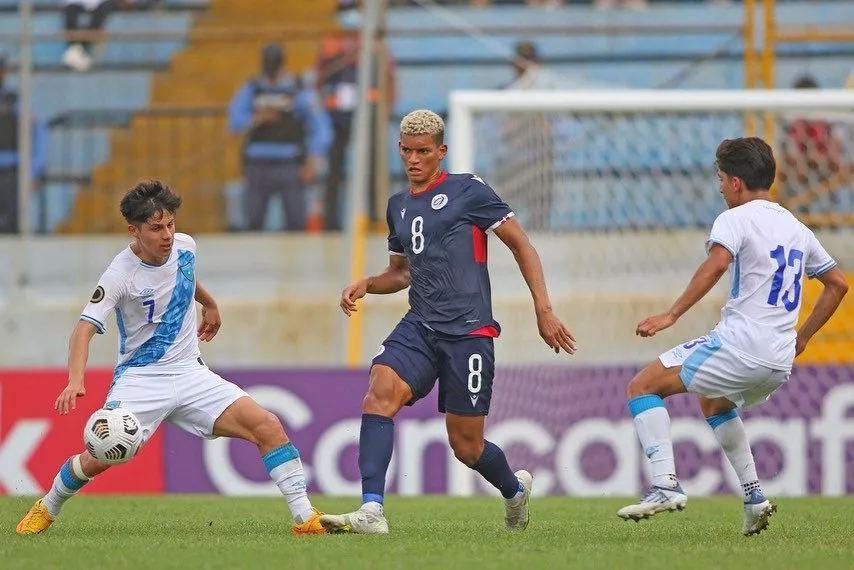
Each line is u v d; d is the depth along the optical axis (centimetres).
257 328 4716
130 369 2070
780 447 3544
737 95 3803
